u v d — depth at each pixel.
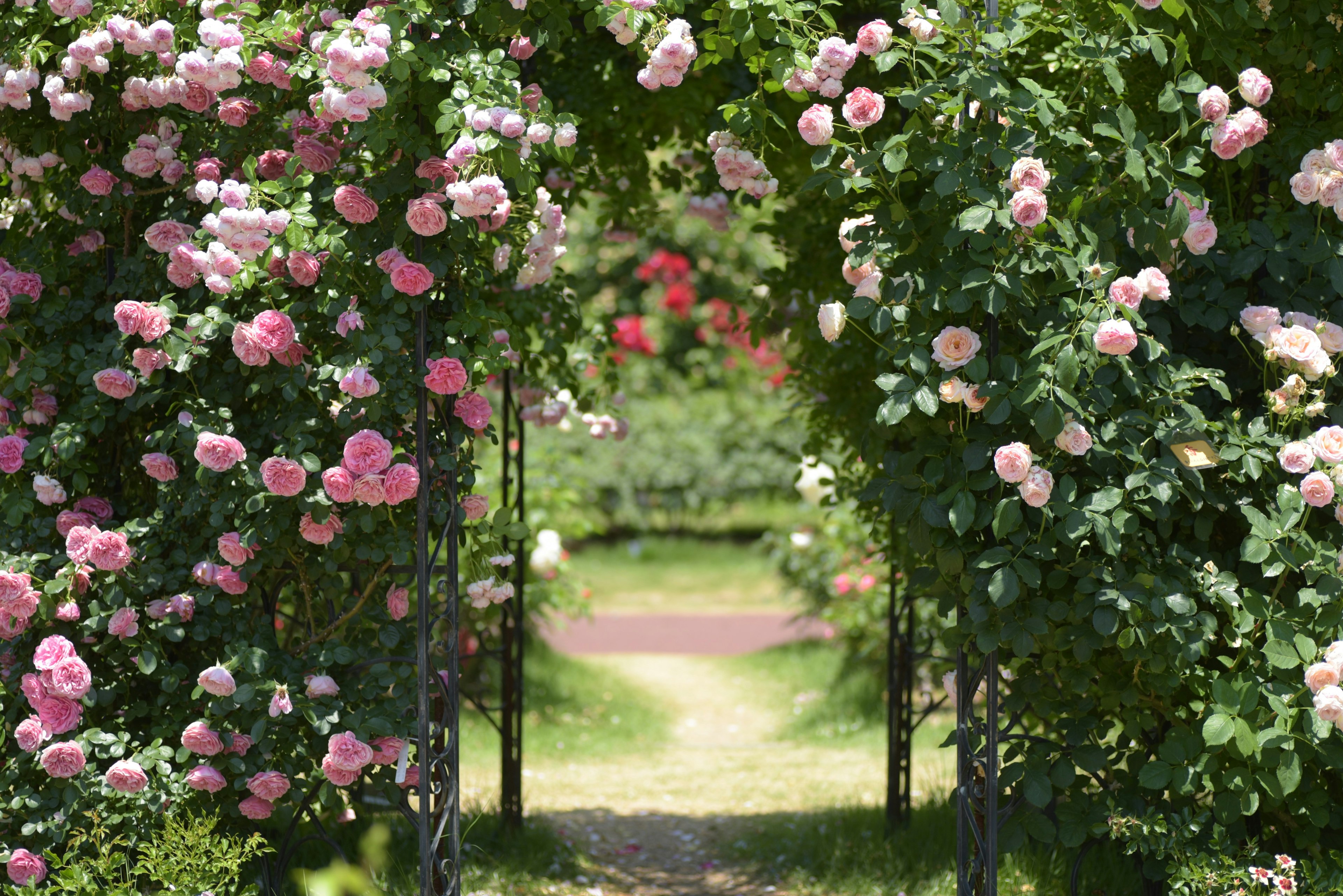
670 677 9.30
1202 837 3.03
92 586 3.01
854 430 4.47
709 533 15.37
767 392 14.10
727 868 4.58
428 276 2.84
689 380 15.83
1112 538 2.71
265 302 3.06
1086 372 2.80
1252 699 2.80
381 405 2.95
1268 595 3.04
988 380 2.79
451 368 2.88
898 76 3.72
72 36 3.03
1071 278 2.71
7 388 3.17
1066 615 2.83
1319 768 2.96
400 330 2.90
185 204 3.18
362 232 2.98
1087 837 3.05
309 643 3.11
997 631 2.79
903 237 2.85
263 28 2.79
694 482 13.85
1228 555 3.08
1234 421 2.95
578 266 16.14
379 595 3.28
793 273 4.53
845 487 4.64
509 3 2.88
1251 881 2.77
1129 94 3.33
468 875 4.02
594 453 13.91
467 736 6.92
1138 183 2.83
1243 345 3.00
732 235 15.74
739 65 4.12
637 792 5.89
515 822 4.60
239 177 3.17
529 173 2.80
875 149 2.79
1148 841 2.96
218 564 3.05
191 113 3.24
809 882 4.24
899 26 3.67
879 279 2.86
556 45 2.97
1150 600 2.76
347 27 2.69
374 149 2.81
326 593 3.28
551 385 4.74
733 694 8.77
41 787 2.99
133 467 3.34
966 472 2.79
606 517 14.09
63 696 2.92
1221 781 2.86
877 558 7.57
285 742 3.03
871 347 4.16
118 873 2.95
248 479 2.92
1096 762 2.93
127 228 3.24
